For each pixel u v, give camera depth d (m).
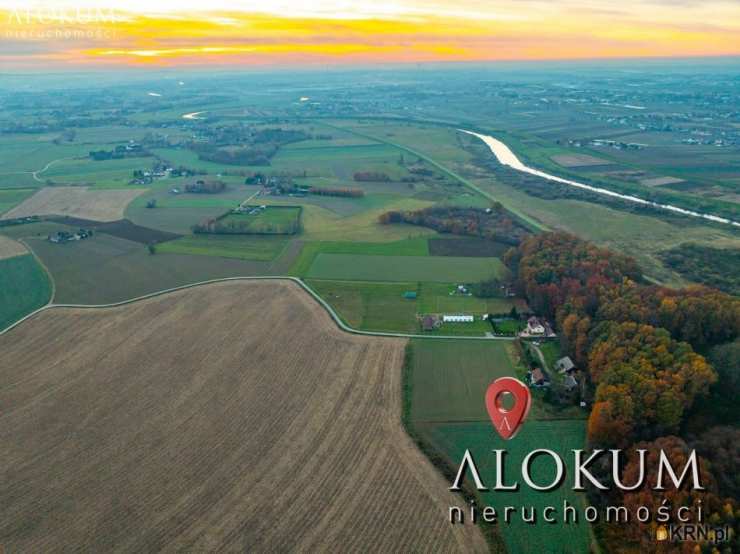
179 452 83.69
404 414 91.94
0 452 84.44
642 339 99.44
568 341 110.38
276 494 75.31
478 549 66.69
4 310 134.38
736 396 91.44
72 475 79.56
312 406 94.56
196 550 67.19
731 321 105.69
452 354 111.75
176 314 129.62
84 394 99.00
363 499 74.31
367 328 122.38
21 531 70.56
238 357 110.38
